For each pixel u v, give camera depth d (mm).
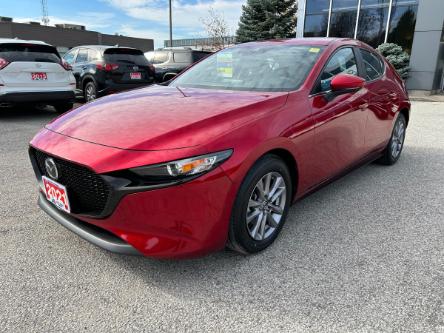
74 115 2844
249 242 2533
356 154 3695
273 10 22766
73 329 1976
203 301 2199
